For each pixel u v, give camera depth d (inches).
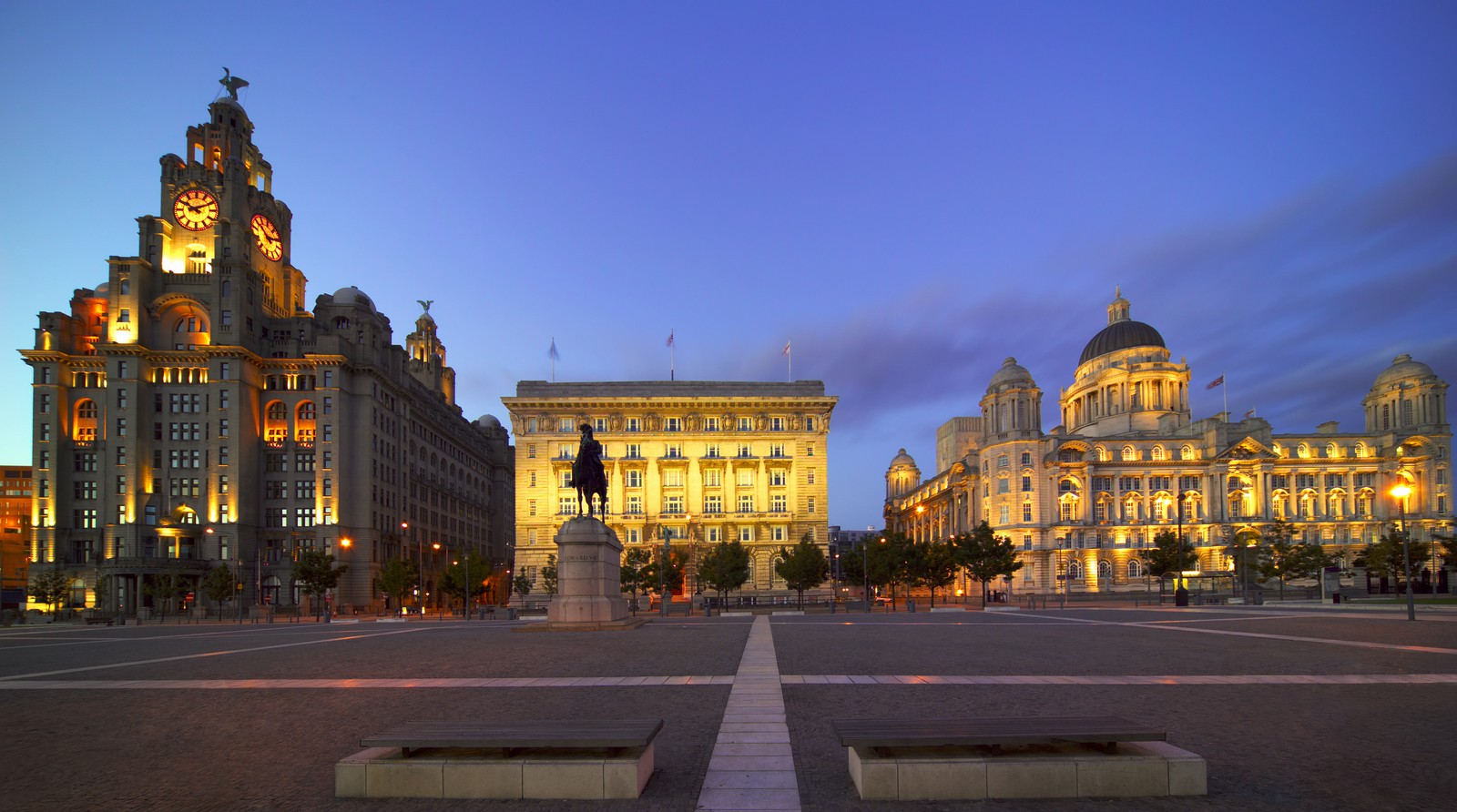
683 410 5226.4
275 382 4965.6
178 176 4987.7
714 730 610.2
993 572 4124.0
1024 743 430.3
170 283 4847.4
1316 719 631.8
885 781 432.5
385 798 446.6
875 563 4195.4
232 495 4672.7
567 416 5216.5
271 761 541.3
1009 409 5979.3
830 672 946.1
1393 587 4623.5
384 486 5280.5
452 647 1392.7
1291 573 4697.3
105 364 4852.4
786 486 5206.7
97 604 4347.9
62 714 746.8
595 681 889.5
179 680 976.9
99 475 4699.8
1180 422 6358.3
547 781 439.8
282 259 5433.1
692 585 4719.5
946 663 1029.2
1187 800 428.1
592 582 1785.2
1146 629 1630.2
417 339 7524.6
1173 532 5349.4
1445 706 687.1
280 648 1469.0
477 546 7568.9
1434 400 6023.6
